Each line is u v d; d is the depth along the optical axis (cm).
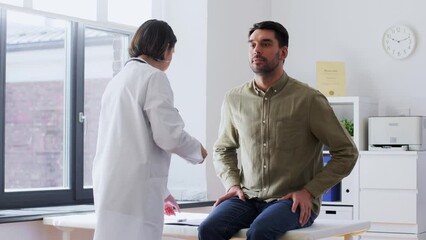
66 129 444
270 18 571
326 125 287
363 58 530
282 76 295
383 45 521
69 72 444
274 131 290
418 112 509
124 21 477
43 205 421
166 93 276
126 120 275
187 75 503
